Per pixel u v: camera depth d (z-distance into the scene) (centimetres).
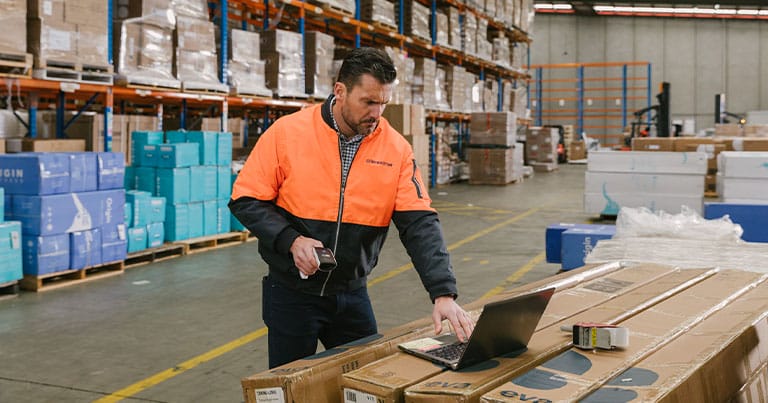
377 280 694
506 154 1786
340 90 220
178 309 575
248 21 1219
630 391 154
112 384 408
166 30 833
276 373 181
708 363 178
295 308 249
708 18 3369
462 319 207
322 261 210
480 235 991
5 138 746
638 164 1034
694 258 379
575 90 3531
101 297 611
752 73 3347
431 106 1538
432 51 1680
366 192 235
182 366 440
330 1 1116
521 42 2288
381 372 174
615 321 226
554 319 230
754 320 221
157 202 770
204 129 1042
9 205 632
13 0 663
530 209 1295
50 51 699
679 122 2244
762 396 220
